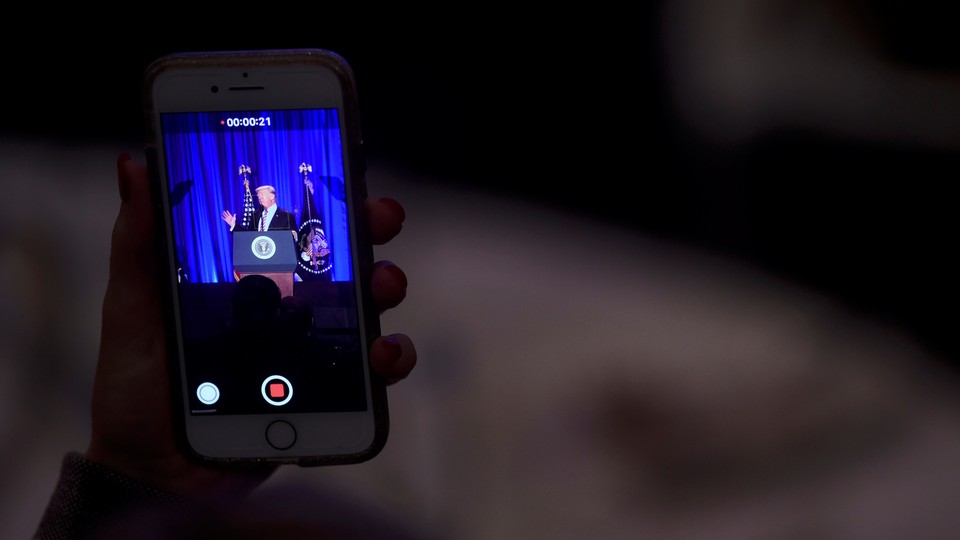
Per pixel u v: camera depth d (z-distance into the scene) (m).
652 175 1.74
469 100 2.02
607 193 1.75
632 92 1.99
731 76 1.93
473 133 1.94
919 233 1.52
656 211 1.65
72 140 1.95
